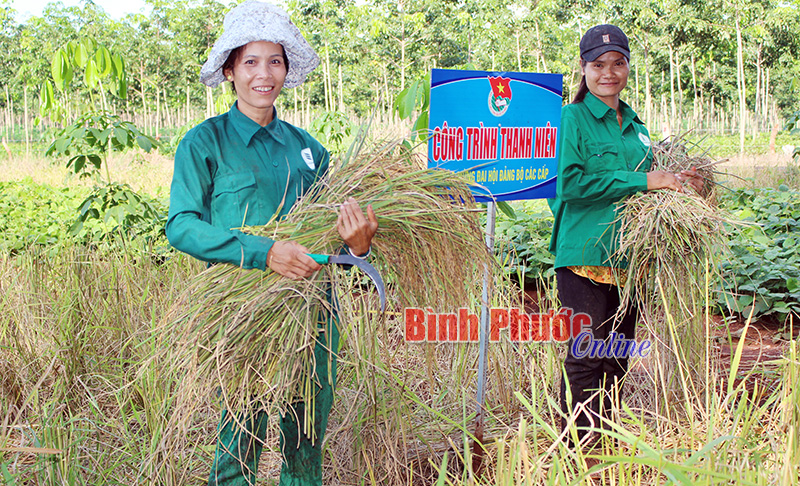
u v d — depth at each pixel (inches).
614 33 99.3
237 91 76.3
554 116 100.4
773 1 930.1
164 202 295.1
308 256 67.9
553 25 1005.8
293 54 79.1
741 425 94.5
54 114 223.0
